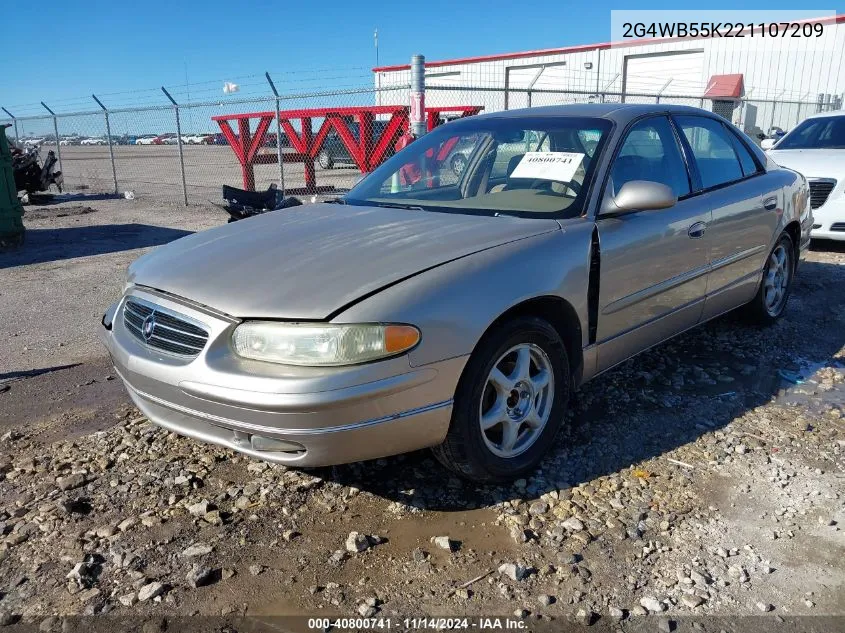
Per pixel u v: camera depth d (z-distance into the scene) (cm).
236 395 250
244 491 312
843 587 246
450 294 268
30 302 675
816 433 361
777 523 283
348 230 323
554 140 381
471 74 2797
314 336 248
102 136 1758
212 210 1405
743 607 236
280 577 254
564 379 326
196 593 247
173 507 301
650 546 268
